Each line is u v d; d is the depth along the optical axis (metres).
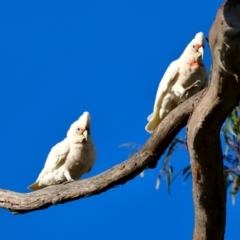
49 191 11.71
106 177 11.09
